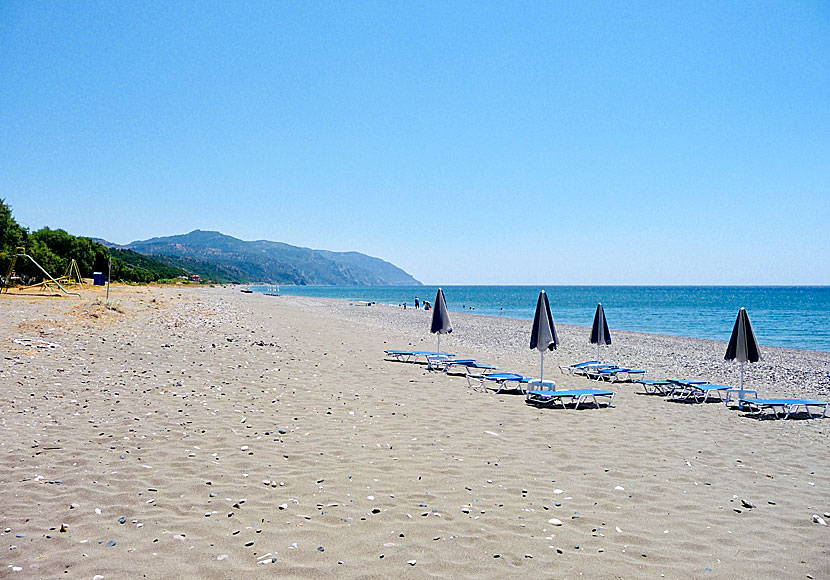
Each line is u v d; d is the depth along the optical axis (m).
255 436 7.66
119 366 12.09
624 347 25.08
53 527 4.64
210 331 20.14
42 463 6.12
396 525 4.93
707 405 11.85
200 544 4.43
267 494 5.56
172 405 9.14
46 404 8.60
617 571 4.23
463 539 4.69
